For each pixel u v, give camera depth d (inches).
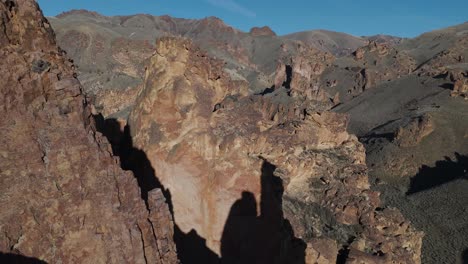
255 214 992.2
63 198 522.0
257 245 989.8
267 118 1416.1
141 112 1100.5
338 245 1175.0
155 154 1063.6
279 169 1136.8
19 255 478.0
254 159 1039.0
